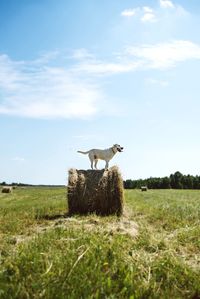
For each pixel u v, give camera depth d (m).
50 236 9.40
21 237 10.81
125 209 17.53
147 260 7.96
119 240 8.93
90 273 6.88
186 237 10.42
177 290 6.88
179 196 32.97
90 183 15.94
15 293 6.13
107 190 15.81
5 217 15.46
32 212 17.12
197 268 7.77
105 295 6.21
